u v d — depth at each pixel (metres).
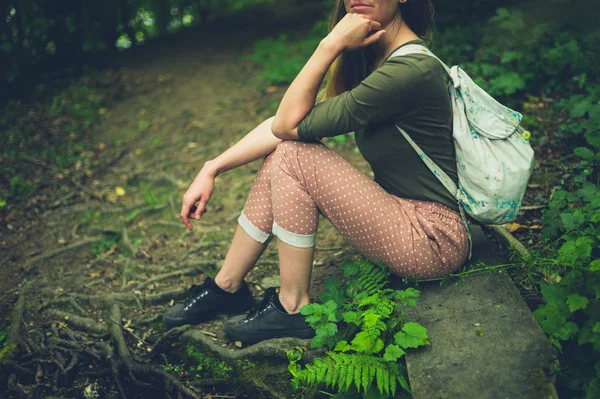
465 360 2.09
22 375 2.91
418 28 2.44
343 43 2.24
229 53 6.74
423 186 2.39
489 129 2.26
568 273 2.29
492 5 5.42
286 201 2.38
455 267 2.44
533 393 1.94
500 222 2.36
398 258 2.38
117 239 3.91
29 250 3.88
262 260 3.39
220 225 3.90
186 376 2.81
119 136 5.27
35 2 6.67
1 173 4.71
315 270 3.22
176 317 2.90
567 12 4.89
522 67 4.42
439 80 2.19
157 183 4.54
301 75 2.27
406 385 2.14
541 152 3.65
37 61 6.68
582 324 2.35
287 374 2.60
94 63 6.80
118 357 2.90
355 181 2.34
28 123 5.44
